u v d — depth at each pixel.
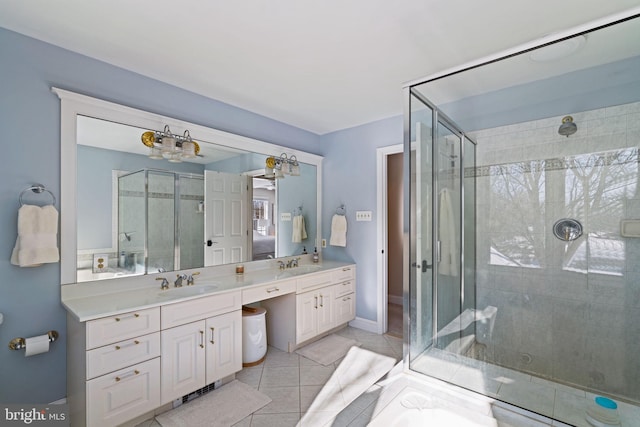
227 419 1.82
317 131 3.74
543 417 1.74
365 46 1.91
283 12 1.58
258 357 2.56
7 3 1.50
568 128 2.18
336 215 3.61
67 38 1.81
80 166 1.96
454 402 1.89
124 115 2.14
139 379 1.73
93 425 1.56
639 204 1.98
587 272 2.17
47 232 1.73
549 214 2.30
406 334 2.19
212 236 2.72
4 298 1.69
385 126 3.27
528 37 1.82
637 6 1.41
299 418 1.83
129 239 2.19
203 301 2.04
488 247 2.57
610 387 2.07
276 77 2.33
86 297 1.96
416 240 2.20
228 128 2.84
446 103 2.51
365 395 2.02
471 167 2.59
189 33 1.77
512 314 2.46
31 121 1.78
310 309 2.90
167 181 2.41
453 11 1.58
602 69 2.03
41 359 1.80
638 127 1.95
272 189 3.26
